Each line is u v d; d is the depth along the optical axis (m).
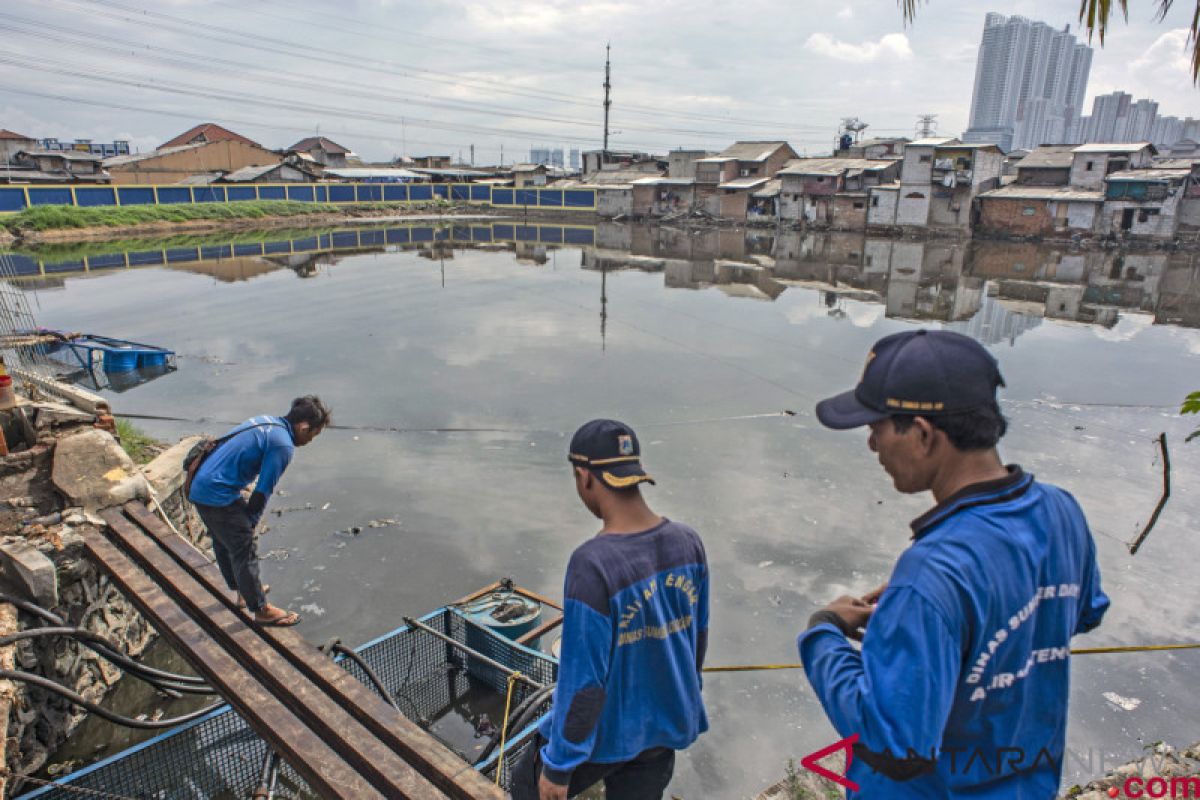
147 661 6.11
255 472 4.00
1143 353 16.27
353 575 7.00
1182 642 6.05
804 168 55.38
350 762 3.32
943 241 45.97
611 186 66.19
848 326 19.19
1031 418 11.62
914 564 1.27
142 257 33.88
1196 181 40.47
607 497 2.09
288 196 58.75
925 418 1.33
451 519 8.16
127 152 92.50
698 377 14.15
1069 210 43.03
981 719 1.28
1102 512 8.32
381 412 12.03
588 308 21.53
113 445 6.23
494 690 5.39
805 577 7.00
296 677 3.82
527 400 12.70
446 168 95.19
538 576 7.02
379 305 21.88
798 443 10.53
